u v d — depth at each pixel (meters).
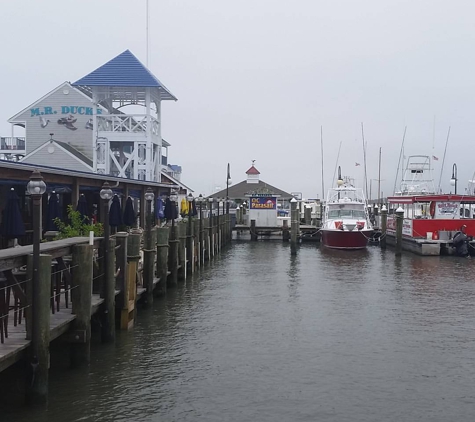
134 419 8.98
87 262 10.61
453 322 15.80
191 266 24.44
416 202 33.88
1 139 41.53
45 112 39.91
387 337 14.20
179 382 10.70
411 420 9.19
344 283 22.55
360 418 9.23
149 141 34.03
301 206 53.78
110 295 12.58
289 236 42.31
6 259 8.24
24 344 8.62
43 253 9.28
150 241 16.84
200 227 27.55
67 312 10.91
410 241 33.75
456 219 32.78
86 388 10.09
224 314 16.55
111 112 37.34
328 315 16.62
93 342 12.75
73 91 39.56
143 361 11.80
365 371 11.55
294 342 13.67
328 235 36.25
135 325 14.88
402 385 10.77
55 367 11.05
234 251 35.34
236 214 50.28
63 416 8.91
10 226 11.48
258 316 16.38
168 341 13.42
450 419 9.25
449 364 12.05
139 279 16.73
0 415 8.75
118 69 34.84
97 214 24.81
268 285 21.89
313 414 9.35
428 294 20.11
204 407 9.55
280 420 9.09
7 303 9.23
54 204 15.34
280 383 10.77
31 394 8.92
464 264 28.38
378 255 32.75
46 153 34.91
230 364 11.87
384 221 36.28
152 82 34.31
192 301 18.38
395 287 21.61
